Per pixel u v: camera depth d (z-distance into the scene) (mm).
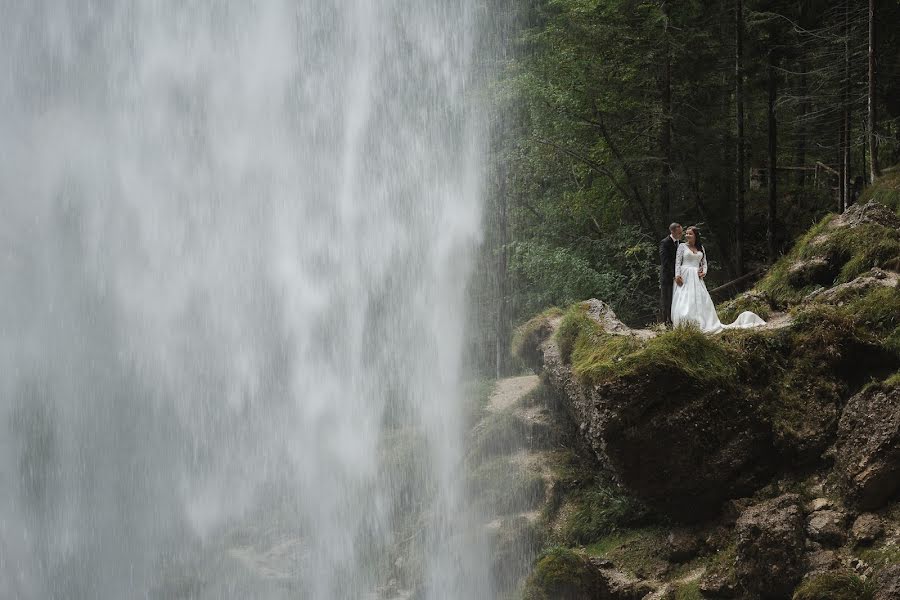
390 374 31016
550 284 25766
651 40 26125
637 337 14195
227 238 33719
